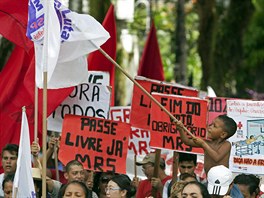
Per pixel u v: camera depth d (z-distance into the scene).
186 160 19.17
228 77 35.16
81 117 19.08
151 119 19.16
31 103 20.83
